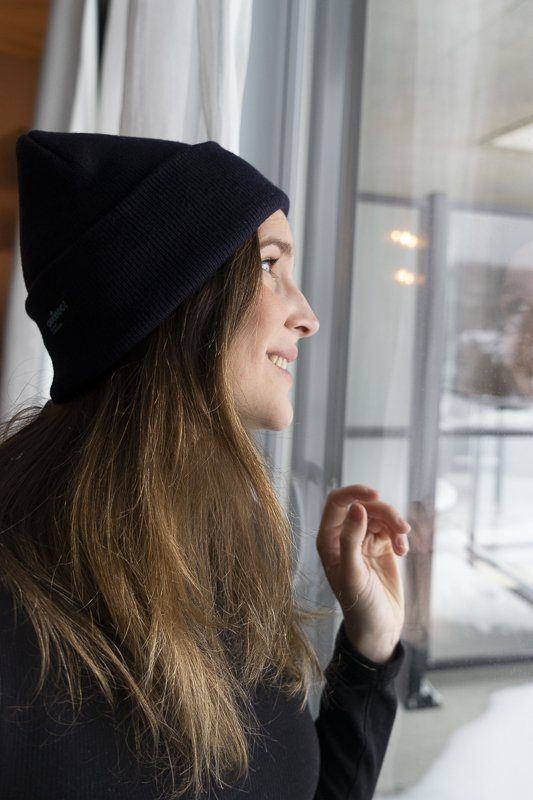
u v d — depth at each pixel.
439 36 1.01
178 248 0.61
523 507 0.88
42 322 0.67
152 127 1.20
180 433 0.61
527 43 0.86
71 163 0.64
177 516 0.60
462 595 0.97
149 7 1.19
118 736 0.53
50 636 0.54
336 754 0.78
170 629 0.57
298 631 0.78
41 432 0.67
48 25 1.43
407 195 1.08
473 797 0.96
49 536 0.60
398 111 1.09
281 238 0.70
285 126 1.35
